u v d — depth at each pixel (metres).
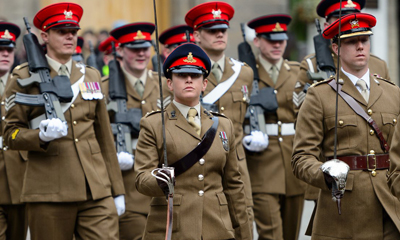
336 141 22.22
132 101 32.75
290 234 33.47
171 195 20.69
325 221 23.39
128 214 31.08
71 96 26.17
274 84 33.69
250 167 32.59
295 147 23.69
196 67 22.48
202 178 22.20
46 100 25.80
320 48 29.77
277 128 32.91
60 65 26.81
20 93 25.67
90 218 26.16
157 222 22.33
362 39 23.53
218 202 22.38
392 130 23.52
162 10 61.59
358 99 23.53
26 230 32.12
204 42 30.36
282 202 33.22
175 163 22.19
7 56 32.34
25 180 26.17
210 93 30.25
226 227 22.20
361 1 30.81
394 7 61.81
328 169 21.34
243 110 30.61
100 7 60.84
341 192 21.30
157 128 22.45
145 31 32.97
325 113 23.55
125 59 33.00
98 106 27.23
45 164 26.03
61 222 26.03
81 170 26.11
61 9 26.53
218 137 22.59
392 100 23.91
